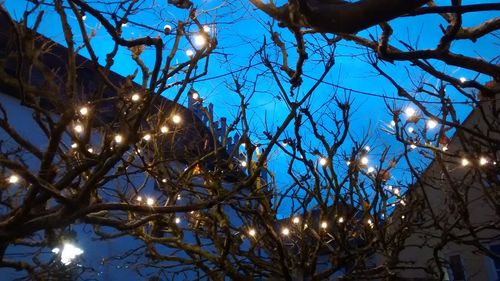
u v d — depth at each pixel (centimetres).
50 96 479
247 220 978
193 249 814
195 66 590
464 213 773
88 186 480
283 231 921
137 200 834
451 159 1202
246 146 771
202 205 563
